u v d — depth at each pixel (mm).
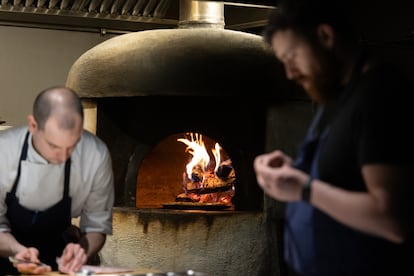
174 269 4406
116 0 5379
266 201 4520
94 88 4551
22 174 2832
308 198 1896
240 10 5824
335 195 1857
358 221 1839
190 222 4398
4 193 2885
